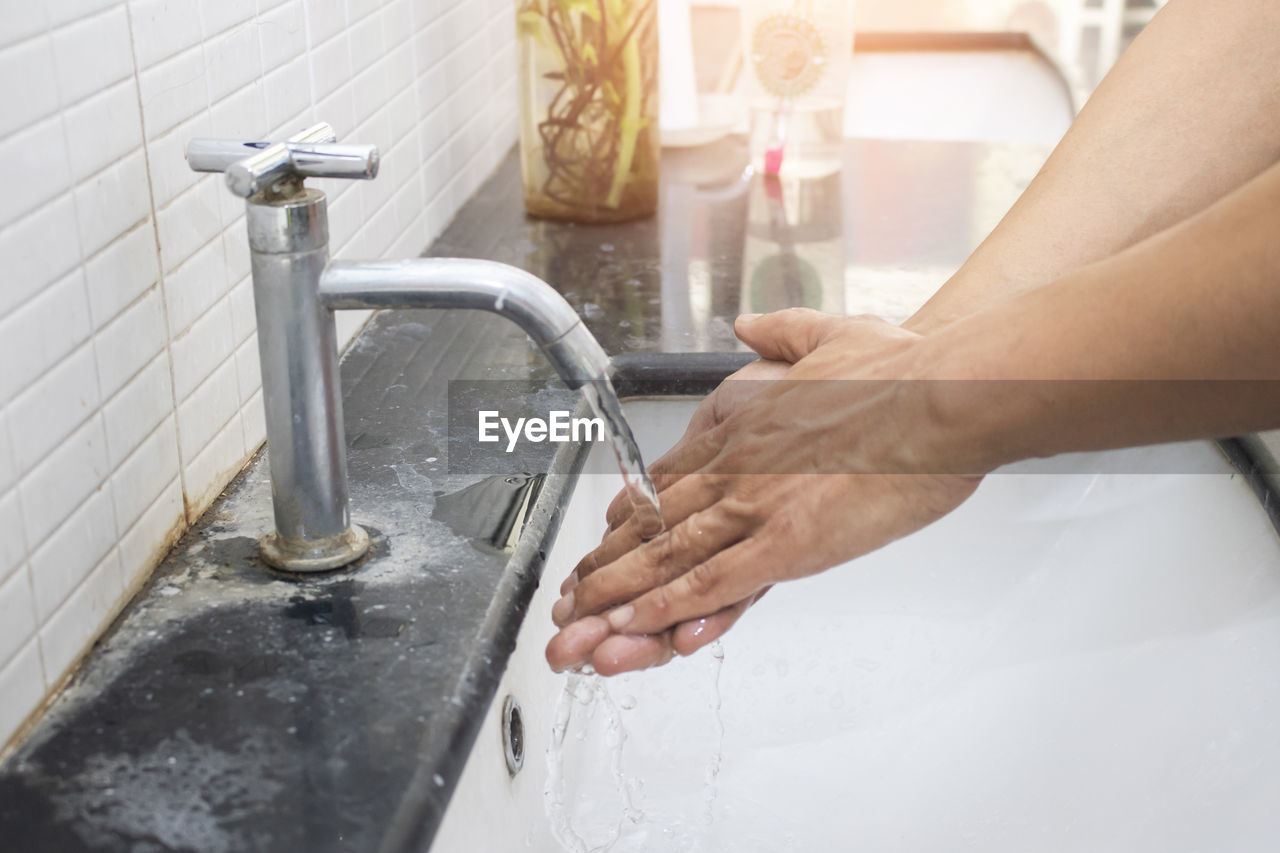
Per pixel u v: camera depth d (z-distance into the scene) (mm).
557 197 1062
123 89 528
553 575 663
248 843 411
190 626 530
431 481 657
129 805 429
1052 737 690
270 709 478
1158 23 738
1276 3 693
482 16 1149
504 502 635
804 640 788
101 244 514
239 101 651
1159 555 727
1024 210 720
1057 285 492
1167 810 612
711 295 906
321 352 539
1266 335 441
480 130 1161
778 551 537
